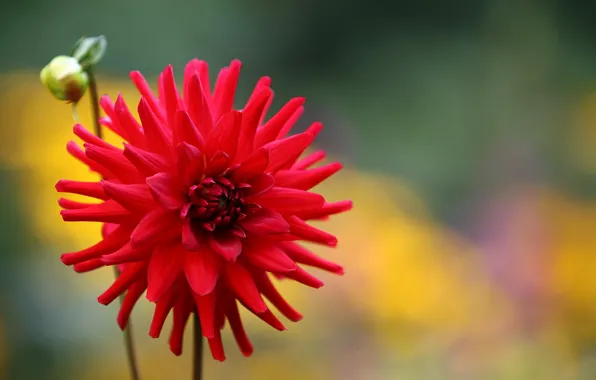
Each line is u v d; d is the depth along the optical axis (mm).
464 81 2348
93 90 873
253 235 820
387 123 2246
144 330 1203
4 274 1243
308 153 1601
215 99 842
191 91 821
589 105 2213
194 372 843
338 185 1557
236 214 820
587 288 1413
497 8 2439
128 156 807
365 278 1338
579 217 1640
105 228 847
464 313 1349
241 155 824
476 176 2090
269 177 816
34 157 1263
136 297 828
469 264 1454
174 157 816
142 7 2070
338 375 1268
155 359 1196
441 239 1494
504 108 2279
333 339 1300
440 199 2025
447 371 1288
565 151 2150
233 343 1249
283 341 1279
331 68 2396
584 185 2049
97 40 870
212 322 812
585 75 2371
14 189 1272
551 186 1939
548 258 1491
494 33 2434
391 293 1322
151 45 2055
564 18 2457
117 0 2043
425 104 2299
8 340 1194
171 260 811
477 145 2201
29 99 1314
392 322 1315
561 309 1407
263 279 829
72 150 834
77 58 870
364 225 1438
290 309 835
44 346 1203
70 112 1312
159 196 802
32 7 1986
